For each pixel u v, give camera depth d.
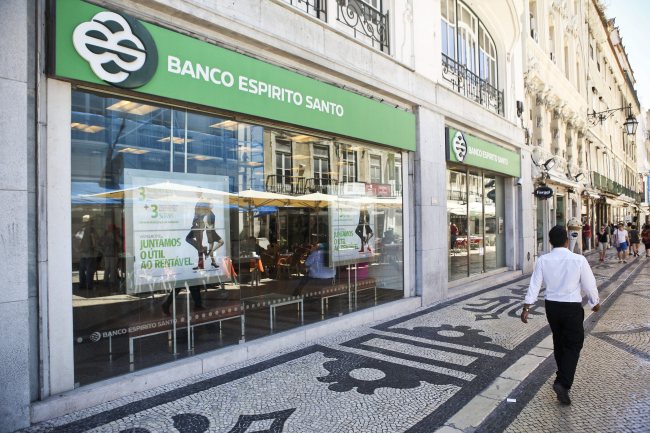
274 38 5.54
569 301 4.00
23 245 3.42
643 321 7.04
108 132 4.31
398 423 3.48
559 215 19.73
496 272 12.61
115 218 4.35
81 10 3.81
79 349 4.00
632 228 20.41
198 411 3.67
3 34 3.35
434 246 8.84
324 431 3.34
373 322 7.04
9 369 3.30
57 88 3.84
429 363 4.95
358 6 7.32
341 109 6.66
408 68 8.20
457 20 10.80
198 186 5.19
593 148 26.70
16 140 3.41
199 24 4.82
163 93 4.39
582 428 3.43
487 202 12.44
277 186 6.24
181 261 4.98
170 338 4.84
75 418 3.54
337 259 7.20
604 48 29.98
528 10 15.36
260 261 6.04
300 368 4.78
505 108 13.20
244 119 5.57
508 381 4.39
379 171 7.96
